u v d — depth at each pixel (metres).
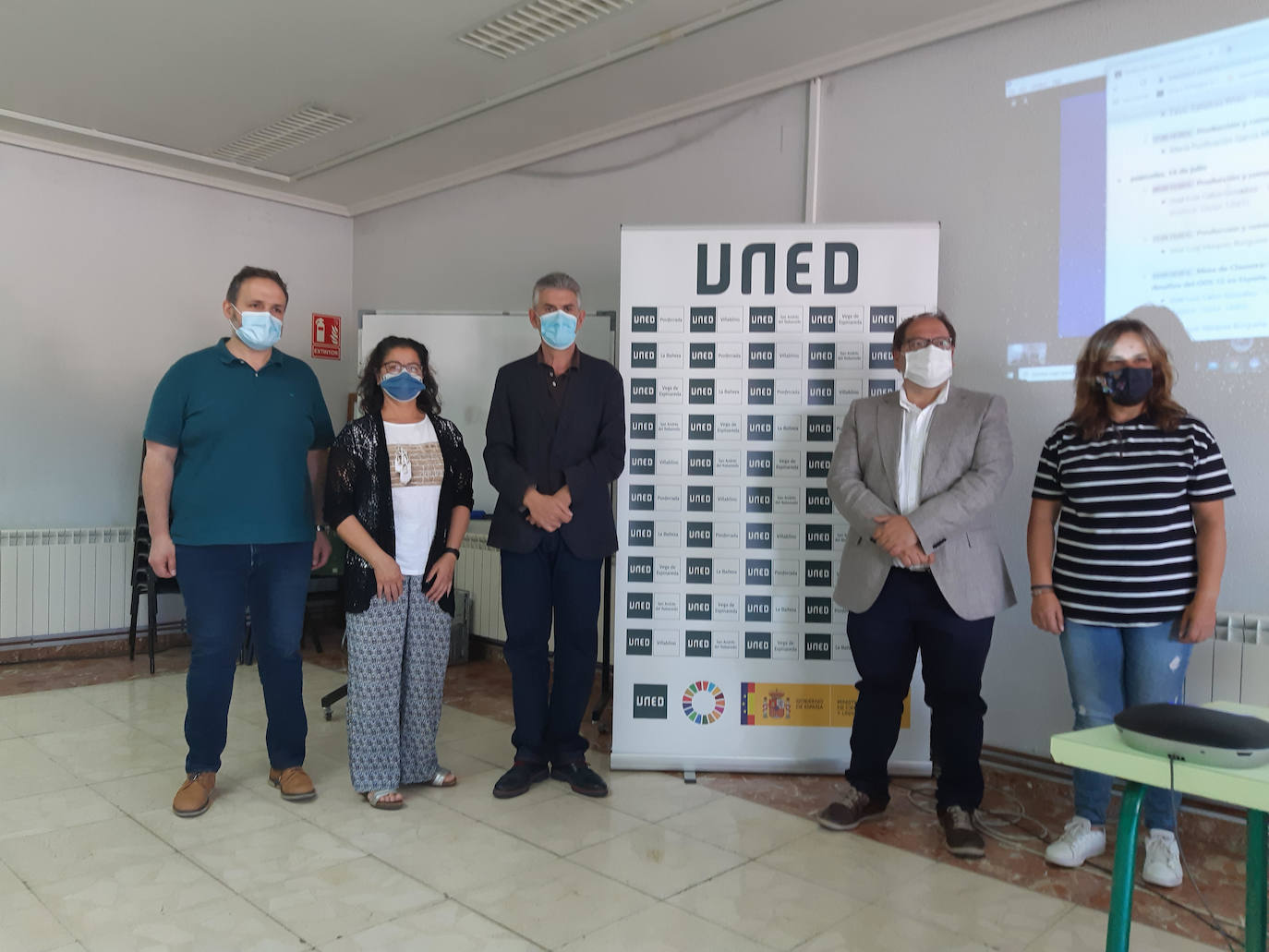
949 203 3.13
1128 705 2.26
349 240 5.75
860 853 2.35
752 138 3.71
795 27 3.17
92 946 1.83
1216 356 2.57
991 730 3.02
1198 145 2.60
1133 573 2.18
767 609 2.94
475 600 4.77
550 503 2.62
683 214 3.97
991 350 3.03
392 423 2.62
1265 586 2.49
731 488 2.95
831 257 2.92
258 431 2.54
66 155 4.62
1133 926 1.97
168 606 4.89
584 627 2.75
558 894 2.08
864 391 2.91
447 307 5.10
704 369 2.95
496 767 3.01
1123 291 2.75
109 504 4.82
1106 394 2.22
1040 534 2.39
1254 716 1.34
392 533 2.57
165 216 4.98
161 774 2.88
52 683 4.09
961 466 2.43
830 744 2.93
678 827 2.50
